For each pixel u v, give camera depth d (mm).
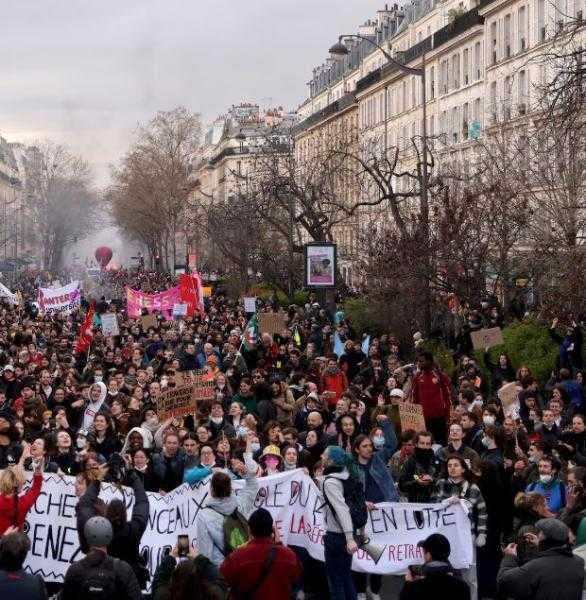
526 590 11125
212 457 16531
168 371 26688
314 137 122688
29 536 15328
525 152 43594
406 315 39344
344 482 13906
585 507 14094
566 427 20578
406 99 90625
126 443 17453
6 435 18047
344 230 77188
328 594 15875
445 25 81812
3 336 41031
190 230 117188
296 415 22000
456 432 16250
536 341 30656
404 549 15281
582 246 34656
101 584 10930
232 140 179750
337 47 41188
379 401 22500
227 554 12961
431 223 44188
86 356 36594
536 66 61031
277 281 71688
